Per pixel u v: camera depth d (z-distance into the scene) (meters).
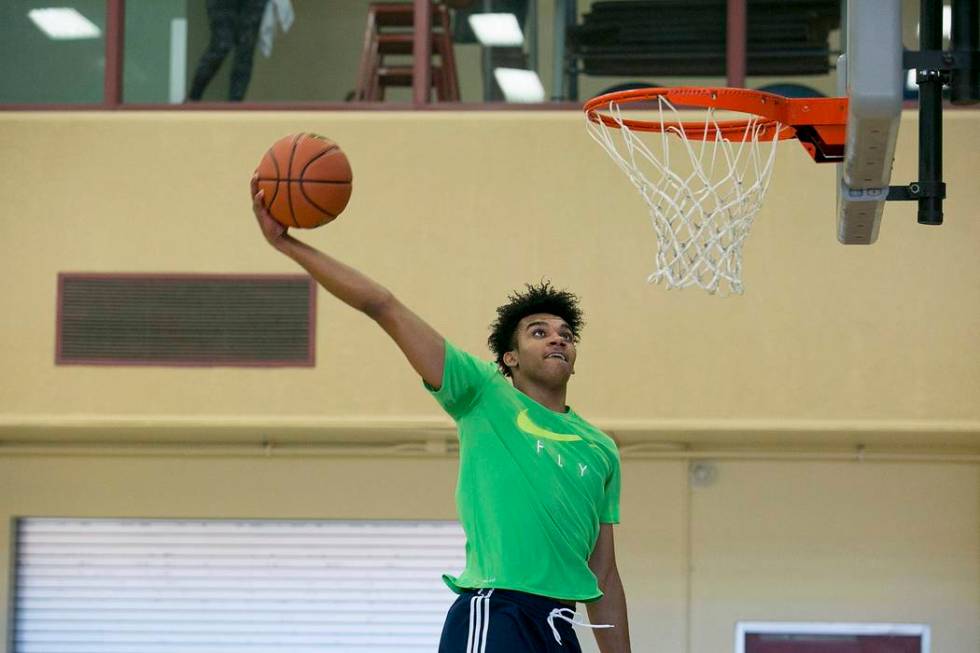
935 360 10.68
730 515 11.86
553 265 10.88
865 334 10.72
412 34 11.34
